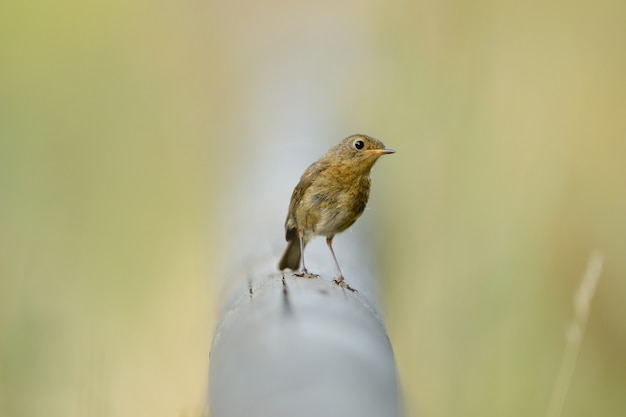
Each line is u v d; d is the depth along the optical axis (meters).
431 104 12.43
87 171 13.82
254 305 4.29
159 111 15.31
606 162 12.55
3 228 11.95
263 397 3.29
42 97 14.72
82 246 12.28
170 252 12.57
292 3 13.57
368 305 4.81
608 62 13.34
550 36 13.86
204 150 12.89
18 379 9.48
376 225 8.74
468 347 10.04
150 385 10.23
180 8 16.31
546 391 9.75
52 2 15.83
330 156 8.35
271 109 9.99
